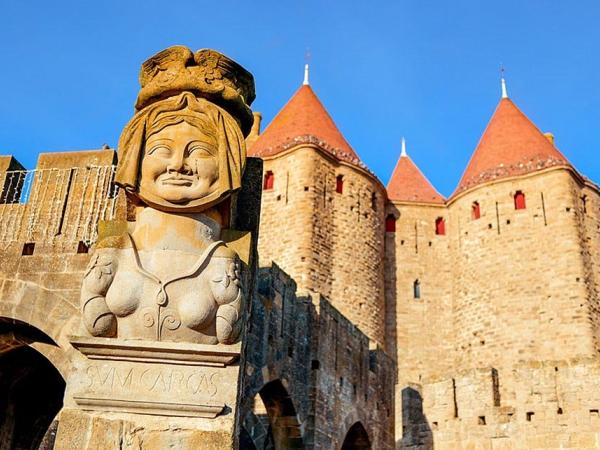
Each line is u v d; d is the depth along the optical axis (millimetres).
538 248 38438
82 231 10930
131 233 5188
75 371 4812
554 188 39312
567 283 36969
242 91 5801
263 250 36656
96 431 4629
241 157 5305
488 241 39906
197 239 5133
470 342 38812
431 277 42125
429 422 19516
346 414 21484
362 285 37375
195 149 5211
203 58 5590
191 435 4621
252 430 18000
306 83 44531
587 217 39625
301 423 18422
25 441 14805
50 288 10297
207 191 5145
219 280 4934
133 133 5316
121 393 4727
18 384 14211
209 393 4754
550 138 47625
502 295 38281
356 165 39531
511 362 36656
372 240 39062
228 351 4809
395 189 46219
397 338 40438
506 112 45438
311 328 19969
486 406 18750
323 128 40938
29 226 11070
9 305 10250
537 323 36875
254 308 16219
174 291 4891
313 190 37031
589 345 35375
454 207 42844
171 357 4805
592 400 17516
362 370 23766
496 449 18234
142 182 5160
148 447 4594
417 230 43188
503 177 40719
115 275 4949
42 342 10719
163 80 5465
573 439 17422
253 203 6312
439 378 19859
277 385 17516
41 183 11453
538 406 18031
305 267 35062
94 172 11430
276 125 42219
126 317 4875
